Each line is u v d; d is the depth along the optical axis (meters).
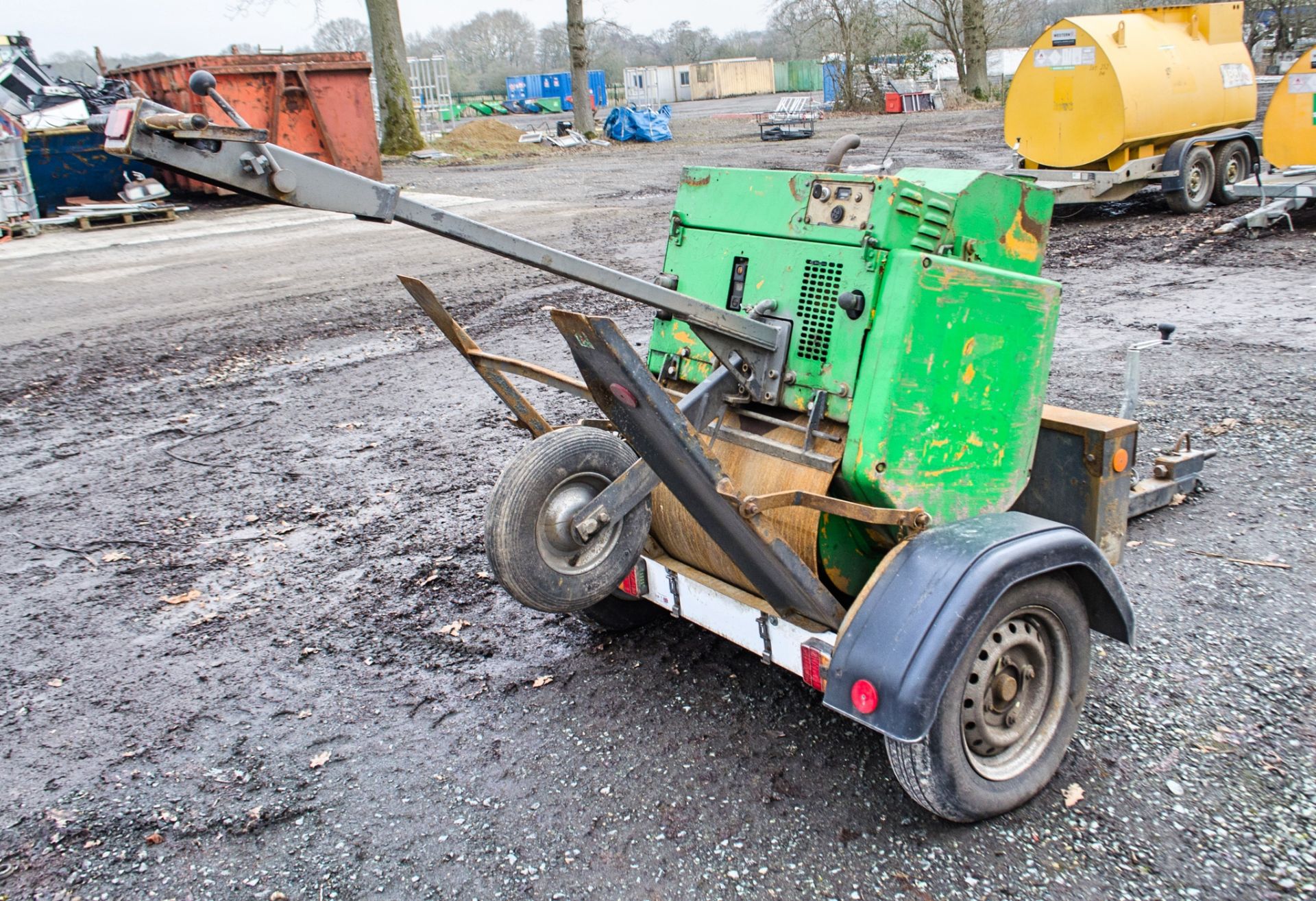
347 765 3.71
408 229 16.94
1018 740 3.17
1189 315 8.77
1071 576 3.19
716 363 3.69
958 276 3.05
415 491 6.42
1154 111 12.62
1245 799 3.15
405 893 3.05
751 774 3.46
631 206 17.64
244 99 19.88
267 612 4.98
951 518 3.27
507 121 53.34
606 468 3.50
